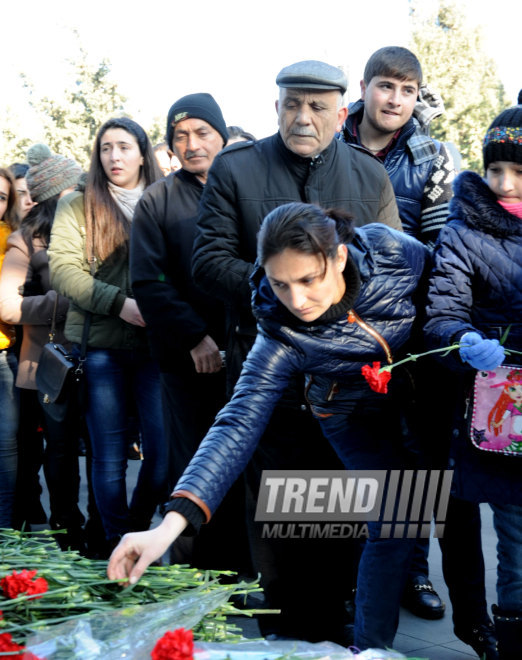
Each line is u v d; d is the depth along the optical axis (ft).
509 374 8.43
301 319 7.55
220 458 7.16
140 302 11.95
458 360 8.23
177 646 5.12
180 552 12.23
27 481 15.78
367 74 12.94
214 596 6.22
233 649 5.75
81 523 14.62
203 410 12.05
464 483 8.73
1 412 15.07
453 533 10.21
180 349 11.78
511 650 8.88
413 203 12.75
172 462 12.33
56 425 13.98
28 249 14.83
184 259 11.95
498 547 8.96
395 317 8.14
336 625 10.35
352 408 8.78
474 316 8.75
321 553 10.27
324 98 9.95
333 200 10.32
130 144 13.80
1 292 14.62
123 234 13.61
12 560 6.59
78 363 13.41
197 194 12.08
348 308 7.62
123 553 6.49
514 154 8.45
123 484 13.58
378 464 8.95
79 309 13.50
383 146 13.17
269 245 6.91
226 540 12.26
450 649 10.90
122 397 13.53
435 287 8.55
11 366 15.19
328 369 8.05
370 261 7.88
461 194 8.78
